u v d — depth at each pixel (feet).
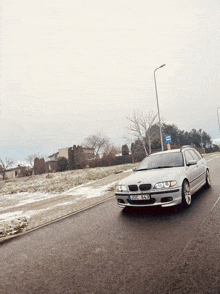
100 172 71.82
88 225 16.66
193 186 19.22
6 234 17.95
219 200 17.89
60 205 27.40
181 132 204.74
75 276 9.33
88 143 157.07
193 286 7.50
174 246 10.72
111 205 22.48
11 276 10.29
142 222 15.19
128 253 10.73
